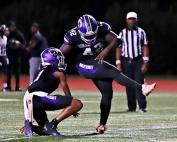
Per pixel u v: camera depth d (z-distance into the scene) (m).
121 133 15.46
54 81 14.13
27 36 58.53
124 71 24.11
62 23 60.19
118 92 38.62
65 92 14.22
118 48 24.20
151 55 61.00
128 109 23.94
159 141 13.77
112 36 15.41
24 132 14.31
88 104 26.80
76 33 15.18
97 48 15.32
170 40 60.03
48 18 59.91
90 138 14.26
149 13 59.50
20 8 59.66
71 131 16.08
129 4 59.66
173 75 61.38
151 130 16.23
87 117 20.53
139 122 18.80
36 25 30.67
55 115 21.19
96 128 15.50
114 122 18.81
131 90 23.77
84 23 14.93
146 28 59.50
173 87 46.06
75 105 14.05
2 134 15.29
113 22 58.84
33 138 13.69
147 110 24.16
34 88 14.09
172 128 16.83
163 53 60.72
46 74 14.10
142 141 13.76
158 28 59.66
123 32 23.92
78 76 61.31
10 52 36.12
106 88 15.25
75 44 15.27
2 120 19.20
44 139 13.85
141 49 23.78
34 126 14.30
